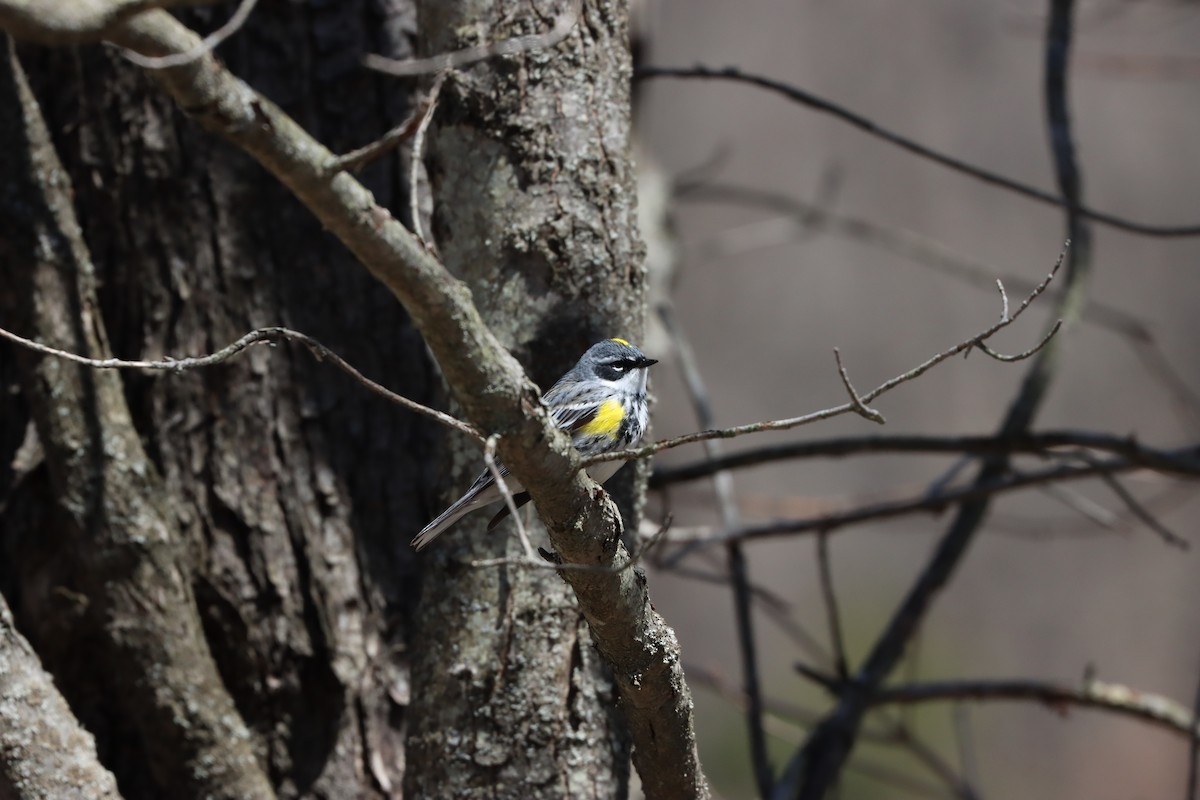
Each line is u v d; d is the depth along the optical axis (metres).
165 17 5.50
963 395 33.03
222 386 10.06
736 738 28.44
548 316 8.67
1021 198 33.41
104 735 9.70
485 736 8.42
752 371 33.75
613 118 8.90
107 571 9.04
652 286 15.70
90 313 9.27
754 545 34.03
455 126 8.74
